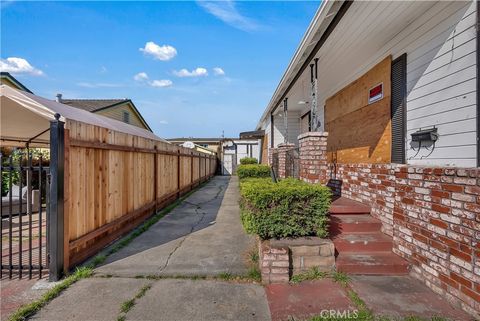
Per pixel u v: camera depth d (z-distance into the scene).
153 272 3.49
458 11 3.20
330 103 7.48
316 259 3.39
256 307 2.70
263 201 3.43
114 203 4.75
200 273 3.45
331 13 3.91
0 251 3.37
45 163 8.43
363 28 4.22
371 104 5.18
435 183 2.98
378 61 4.96
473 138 2.99
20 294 2.96
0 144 7.13
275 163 10.52
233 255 4.06
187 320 2.48
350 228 4.34
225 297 2.89
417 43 3.92
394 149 4.45
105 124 6.40
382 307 2.66
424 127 3.77
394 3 3.53
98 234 4.15
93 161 4.12
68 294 2.95
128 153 5.34
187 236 5.09
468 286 2.53
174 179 8.92
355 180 5.56
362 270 3.40
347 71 6.20
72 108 6.00
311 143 5.22
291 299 2.83
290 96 8.95
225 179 18.64
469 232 2.54
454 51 3.26
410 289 3.03
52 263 3.25
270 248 3.23
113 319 2.50
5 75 11.33
